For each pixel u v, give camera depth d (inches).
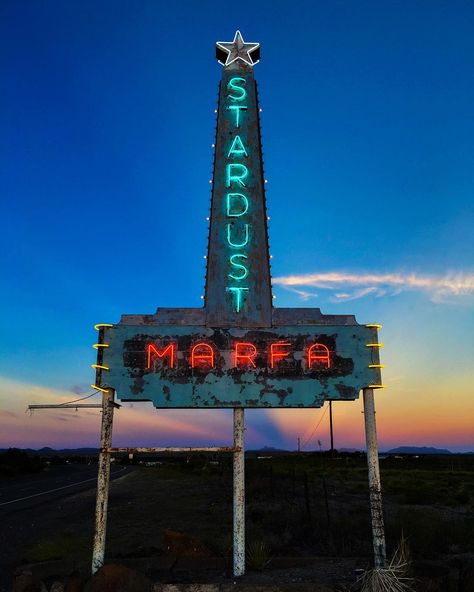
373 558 352.5
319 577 323.6
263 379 361.7
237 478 346.9
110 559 382.3
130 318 373.4
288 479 1423.5
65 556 436.5
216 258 389.7
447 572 327.9
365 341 370.3
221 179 410.0
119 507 885.8
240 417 357.4
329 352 367.2
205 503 934.4
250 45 447.8
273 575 332.8
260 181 410.6
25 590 327.6
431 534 492.1
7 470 1795.0
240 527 340.5
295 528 570.6
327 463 2950.3
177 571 367.2
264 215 402.3
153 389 357.4
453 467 2659.9
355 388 361.7
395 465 2979.8
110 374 358.3
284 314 377.4
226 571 359.3
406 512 676.7
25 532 614.5
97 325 366.3
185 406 355.3
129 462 3671.3
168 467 2578.7
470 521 597.6
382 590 289.1
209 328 370.6
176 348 365.1
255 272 386.9
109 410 354.9
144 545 510.9
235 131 421.7
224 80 435.8
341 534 514.0
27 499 1025.5
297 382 362.0
